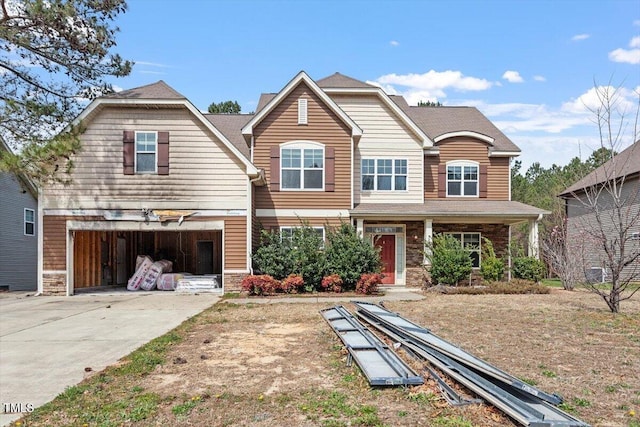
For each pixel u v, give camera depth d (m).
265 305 13.13
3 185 21.52
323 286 16.03
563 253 18.53
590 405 4.93
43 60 16.05
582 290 17.14
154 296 15.80
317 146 17.88
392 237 19.16
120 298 15.30
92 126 16.03
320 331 9.12
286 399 5.17
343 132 17.97
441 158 19.89
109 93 16.58
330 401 5.07
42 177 14.83
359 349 6.66
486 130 21.27
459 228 19.56
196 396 5.33
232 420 4.62
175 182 16.05
